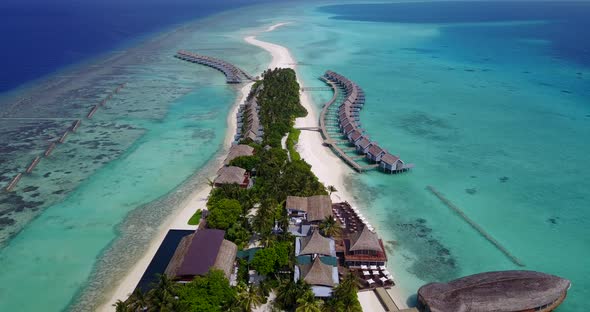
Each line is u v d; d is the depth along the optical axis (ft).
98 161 248.32
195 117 323.98
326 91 393.50
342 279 143.74
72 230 180.86
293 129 281.95
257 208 185.47
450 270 155.43
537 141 271.49
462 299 126.41
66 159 251.19
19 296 143.95
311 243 154.51
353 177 224.94
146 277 150.61
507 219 186.91
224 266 143.02
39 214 193.26
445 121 310.04
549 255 163.32
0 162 246.47
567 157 247.50
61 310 138.00
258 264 143.43
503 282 132.46
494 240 171.83
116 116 328.70
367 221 184.24
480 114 325.01
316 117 319.68
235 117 322.55
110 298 142.31
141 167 239.71
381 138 278.05
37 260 161.79
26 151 262.47
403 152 256.32
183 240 159.12
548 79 431.43
